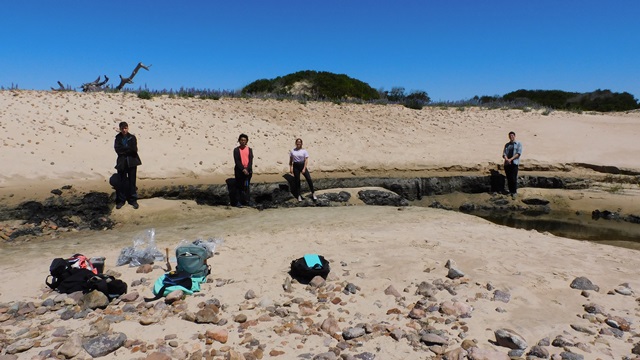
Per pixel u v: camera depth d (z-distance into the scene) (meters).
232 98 19.11
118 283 4.82
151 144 12.98
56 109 13.82
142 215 9.21
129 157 9.19
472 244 6.88
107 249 6.80
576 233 9.71
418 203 12.56
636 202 11.68
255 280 5.27
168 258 5.82
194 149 13.33
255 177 12.28
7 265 5.99
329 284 5.16
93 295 4.51
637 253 6.72
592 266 5.91
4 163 10.05
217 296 4.78
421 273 5.43
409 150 15.82
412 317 4.27
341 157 14.71
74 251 6.70
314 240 7.13
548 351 3.65
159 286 4.88
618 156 14.79
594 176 13.56
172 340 3.79
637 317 4.36
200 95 18.61
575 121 19.89
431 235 7.48
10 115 12.66
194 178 11.55
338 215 9.63
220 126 15.60
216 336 3.83
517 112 21.17
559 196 12.66
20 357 3.49
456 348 3.67
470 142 16.83
